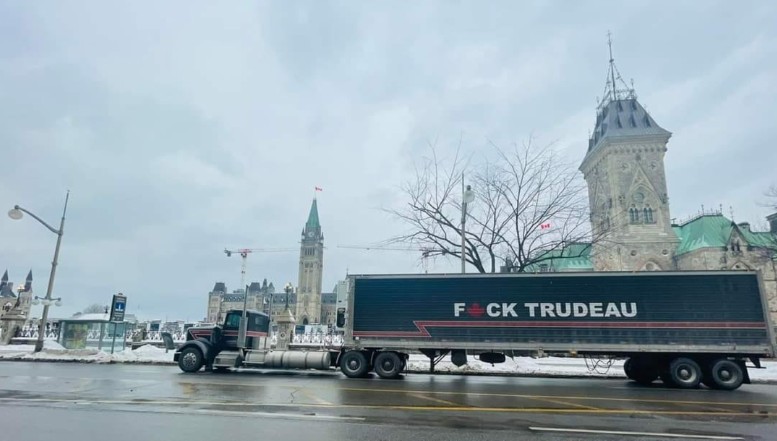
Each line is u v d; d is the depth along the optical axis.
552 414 8.98
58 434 6.51
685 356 15.46
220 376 15.72
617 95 78.50
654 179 72.81
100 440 6.21
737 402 11.40
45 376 14.59
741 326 15.00
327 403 9.77
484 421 8.11
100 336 26.83
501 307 16.30
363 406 9.43
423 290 16.94
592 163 80.88
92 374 15.42
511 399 10.97
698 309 15.27
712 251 66.75
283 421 7.69
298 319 168.12
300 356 17.59
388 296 17.09
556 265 35.69
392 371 16.48
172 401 9.66
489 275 16.64
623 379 18.12
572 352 15.69
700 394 13.20
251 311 19.14
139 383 12.87
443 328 16.47
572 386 14.59
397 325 16.77
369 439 6.56
